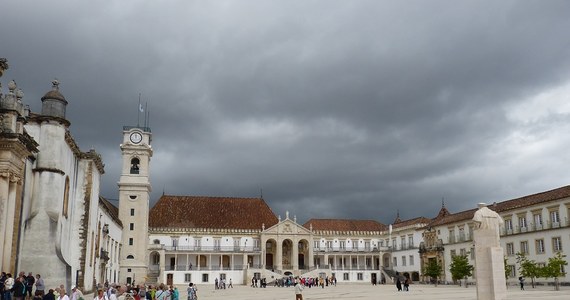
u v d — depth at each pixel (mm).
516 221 73188
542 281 66750
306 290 66938
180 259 103312
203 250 103250
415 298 40375
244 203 115500
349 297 45656
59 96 37312
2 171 28000
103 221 59125
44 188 35375
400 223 113938
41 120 36281
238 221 110250
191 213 109500
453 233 87812
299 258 111938
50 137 36219
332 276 98250
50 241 34500
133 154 88125
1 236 27641
